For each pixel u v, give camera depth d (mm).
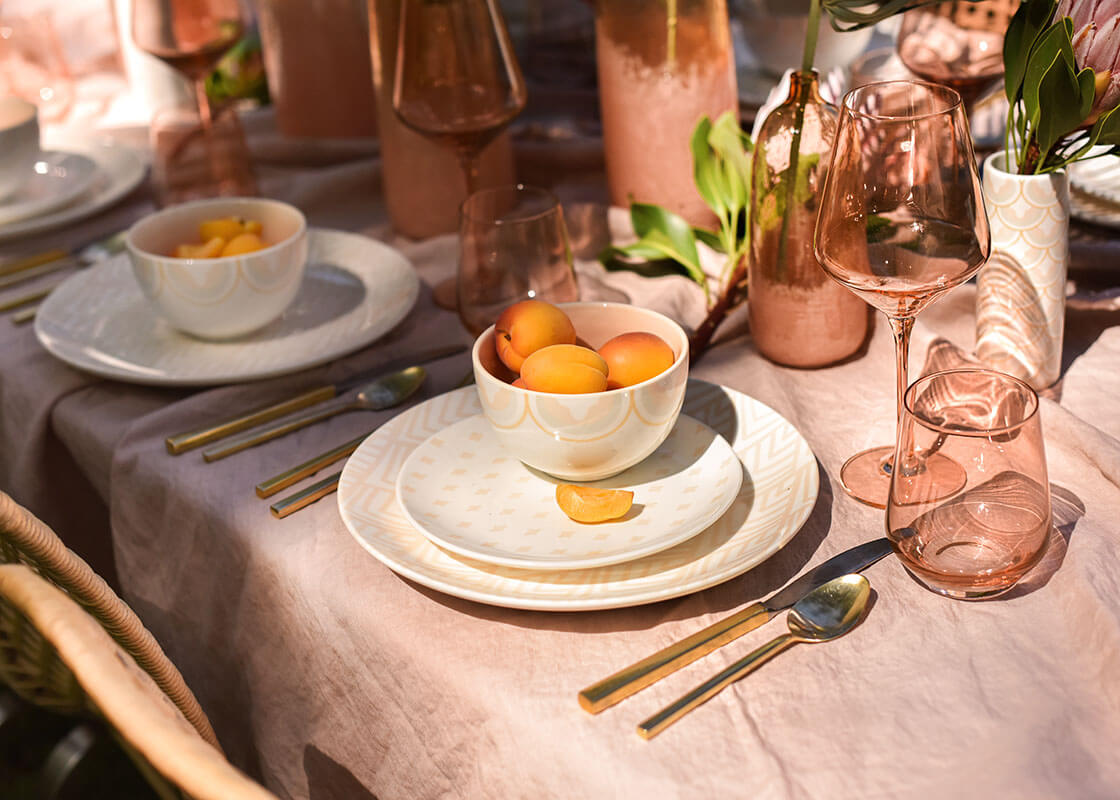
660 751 488
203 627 740
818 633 538
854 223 613
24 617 466
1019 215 694
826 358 792
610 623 565
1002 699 500
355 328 899
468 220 840
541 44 1553
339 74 1319
